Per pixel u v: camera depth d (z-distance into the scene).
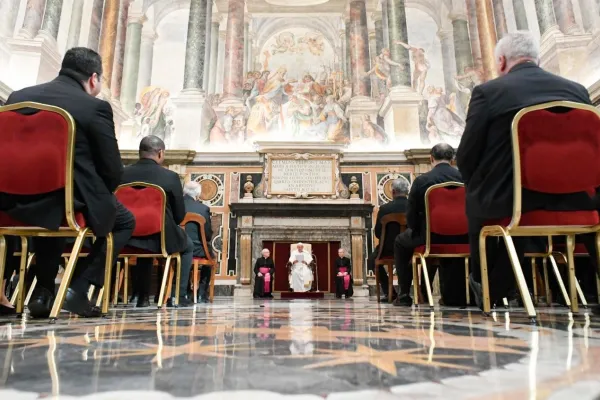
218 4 11.91
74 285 2.53
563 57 7.79
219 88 11.18
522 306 3.98
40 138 2.28
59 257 2.57
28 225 2.28
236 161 9.91
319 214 9.37
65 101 2.46
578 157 2.19
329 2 11.96
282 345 1.26
